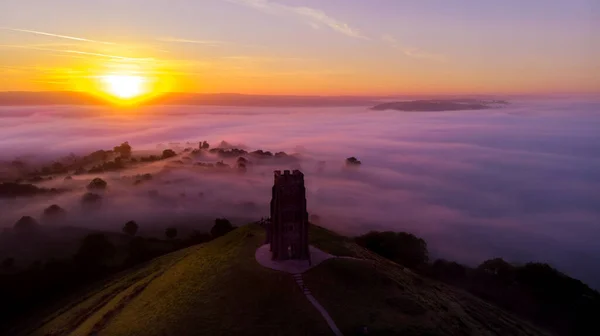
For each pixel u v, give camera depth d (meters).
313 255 83.38
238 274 75.56
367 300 69.75
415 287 84.94
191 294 74.31
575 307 103.81
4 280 127.75
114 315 81.19
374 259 95.75
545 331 95.44
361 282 74.25
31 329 102.94
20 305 119.50
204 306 68.56
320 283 72.44
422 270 124.31
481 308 91.38
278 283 71.62
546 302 107.94
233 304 68.06
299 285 71.56
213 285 74.44
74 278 131.62
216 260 87.12
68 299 119.69
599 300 106.25
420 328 63.38
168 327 65.00
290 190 79.31
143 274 112.50
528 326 92.81
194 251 113.62
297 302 67.44
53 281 129.00
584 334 96.88
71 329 88.50
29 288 125.31
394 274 86.94
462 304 88.00
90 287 124.38
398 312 67.44
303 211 80.06
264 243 90.06
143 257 147.38
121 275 124.94
